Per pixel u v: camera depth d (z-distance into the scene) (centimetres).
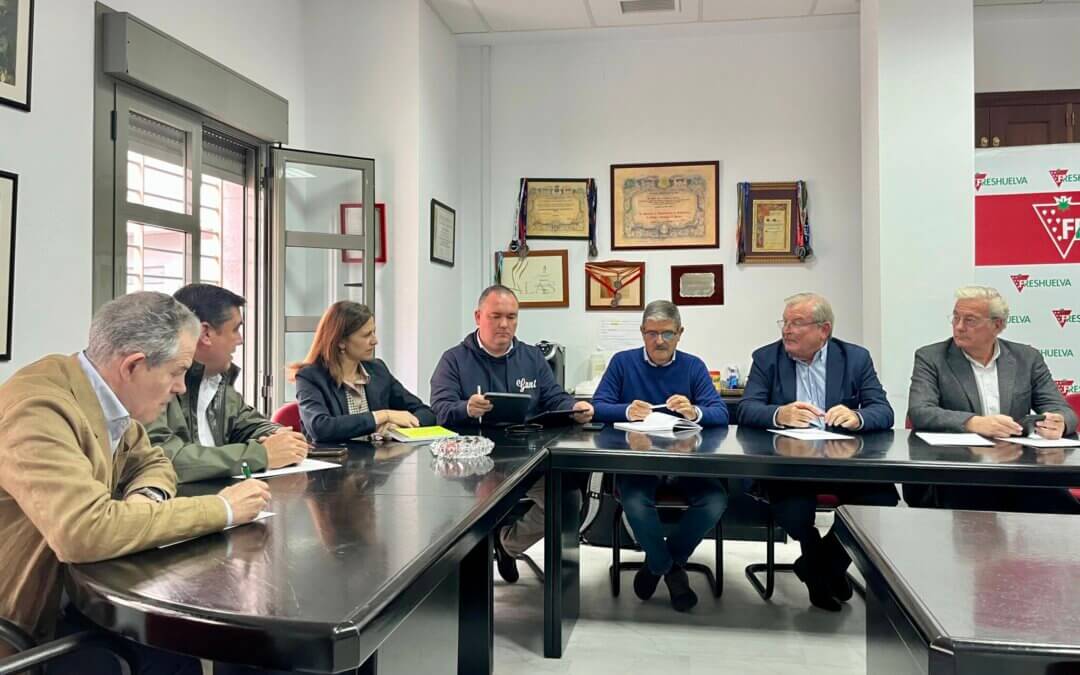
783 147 443
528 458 199
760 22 429
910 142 362
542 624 260
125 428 129
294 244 376
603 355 451
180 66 298
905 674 117
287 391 378
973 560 118
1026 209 365
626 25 436
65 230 251
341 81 407
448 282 448
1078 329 362
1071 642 85
